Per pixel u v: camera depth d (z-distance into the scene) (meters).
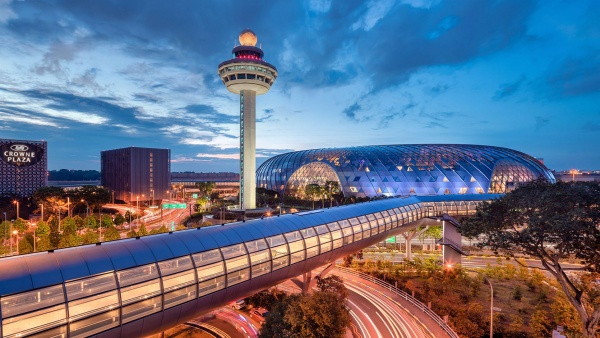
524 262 73.50
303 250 38.22
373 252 87.38
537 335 40.19
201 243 29.06
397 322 45.03
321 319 30.27
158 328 25.23
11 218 124.75
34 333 18.47
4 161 155.00
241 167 119.75
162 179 193.50
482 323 42.94
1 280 18.11
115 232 70.00
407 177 125.88
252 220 38.00
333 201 132.88
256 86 114.56
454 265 63.72
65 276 20.33
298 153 171.38
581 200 29.88
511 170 126.00
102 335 21.47
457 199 79.94
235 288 30.12
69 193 122.44
